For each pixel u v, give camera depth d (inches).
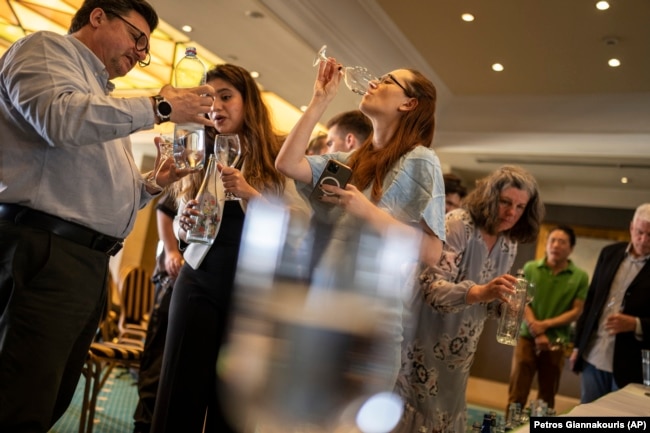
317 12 209.6
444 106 315.9
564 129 296.4
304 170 72.4
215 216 75.9
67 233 64.9
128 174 72.2
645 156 288.0
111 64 71.4
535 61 260.1
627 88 277.1
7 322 61.7
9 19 248.2
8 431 61.6
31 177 63.3
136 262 408.5
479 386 359.3
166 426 75.2
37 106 60.2
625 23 217.0
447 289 84.7
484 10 221.1
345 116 124.0
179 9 208.7
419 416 88.7
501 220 93.8
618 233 370.6
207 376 76.0
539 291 229.1
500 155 327.9
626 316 147.5
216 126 85.7
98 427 148.5
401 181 66.2
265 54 238.7
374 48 241.8
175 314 77.9
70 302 65.1
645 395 96.7
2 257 62.5
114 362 126.9
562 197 384.2
